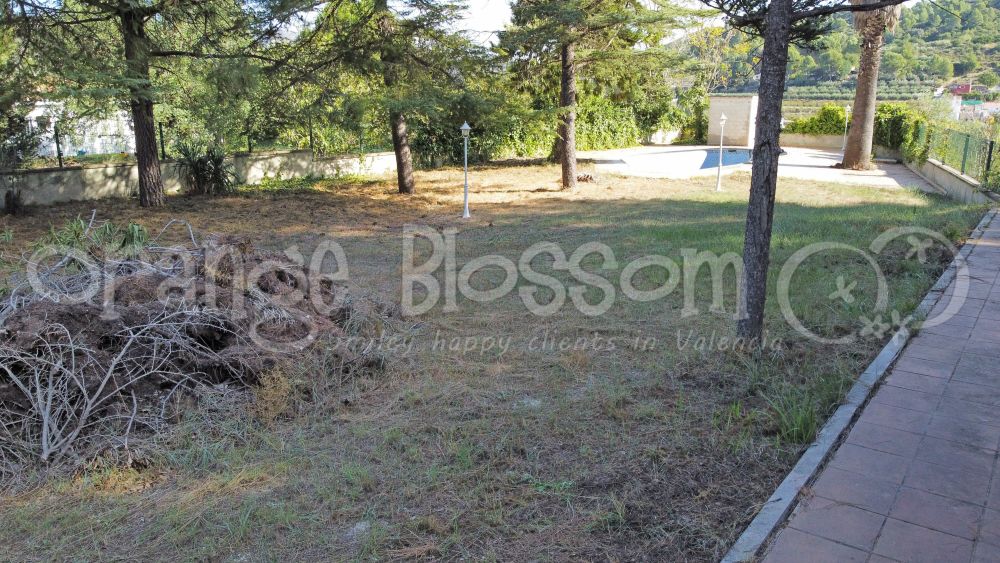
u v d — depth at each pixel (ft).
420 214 38.73
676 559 8.50
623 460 10.99
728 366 14.74
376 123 48.19
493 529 9.24
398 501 10.01
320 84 41.24
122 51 38.34
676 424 12.12
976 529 8.81
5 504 10.08
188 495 10.21
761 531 8.84
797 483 9.94
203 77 39.06
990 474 10.15
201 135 56.44
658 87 55.16
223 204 42.01
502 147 71.97
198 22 39.83
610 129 88.63
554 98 63.00
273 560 8.73
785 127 92.48
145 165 39.93
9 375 11.69
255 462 11.17
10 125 38.93
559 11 39.93
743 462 10.78
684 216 35.86
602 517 9.33
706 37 100.99
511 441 11.69
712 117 97.86
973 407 12.39
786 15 13.82
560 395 13.65
